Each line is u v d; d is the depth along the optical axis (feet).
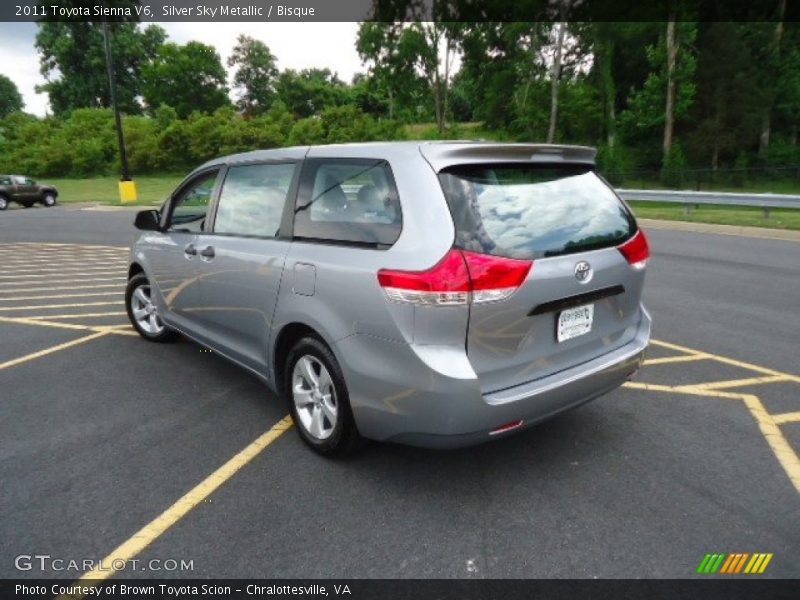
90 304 22.84
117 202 81.41
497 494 9.42
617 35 124.36
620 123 125.59
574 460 10.49
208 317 13.17
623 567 7.73
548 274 8.70
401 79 150.92
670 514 8.86
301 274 9.90
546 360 9.15
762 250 34.50
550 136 118.21
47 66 228.22
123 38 219.61
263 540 8.32
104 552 8.10
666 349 16.78
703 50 121.80
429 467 10.24
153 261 15.28
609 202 10.40
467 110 215.31
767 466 10.23
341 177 9.81
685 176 97.86
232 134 150.92
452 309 8.01
